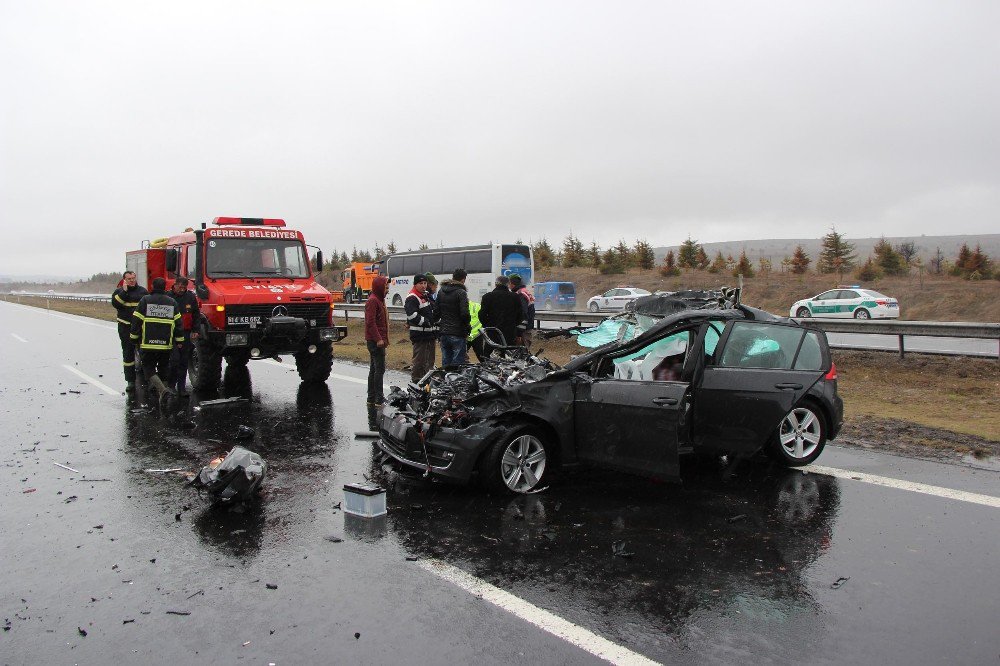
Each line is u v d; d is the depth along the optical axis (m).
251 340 11.00
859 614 3.88
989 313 32.00
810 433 6.77
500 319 9.78
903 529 5.12
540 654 3.48
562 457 6.12
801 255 52.16
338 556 4.71
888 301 26.75
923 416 8.77
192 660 3.45
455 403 6.05
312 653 3.50
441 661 3.42
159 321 10.25
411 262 38.50
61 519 5.47
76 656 3.50
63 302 54.81
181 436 8.27
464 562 4.60
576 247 65.69
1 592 4.22
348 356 15.91
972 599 4.04
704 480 6.39
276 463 7.04
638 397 5.75
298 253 12.41
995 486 6.07
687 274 55.47
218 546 4.90
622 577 4.38
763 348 6.36
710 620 3.82
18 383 12.62
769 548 4.81
